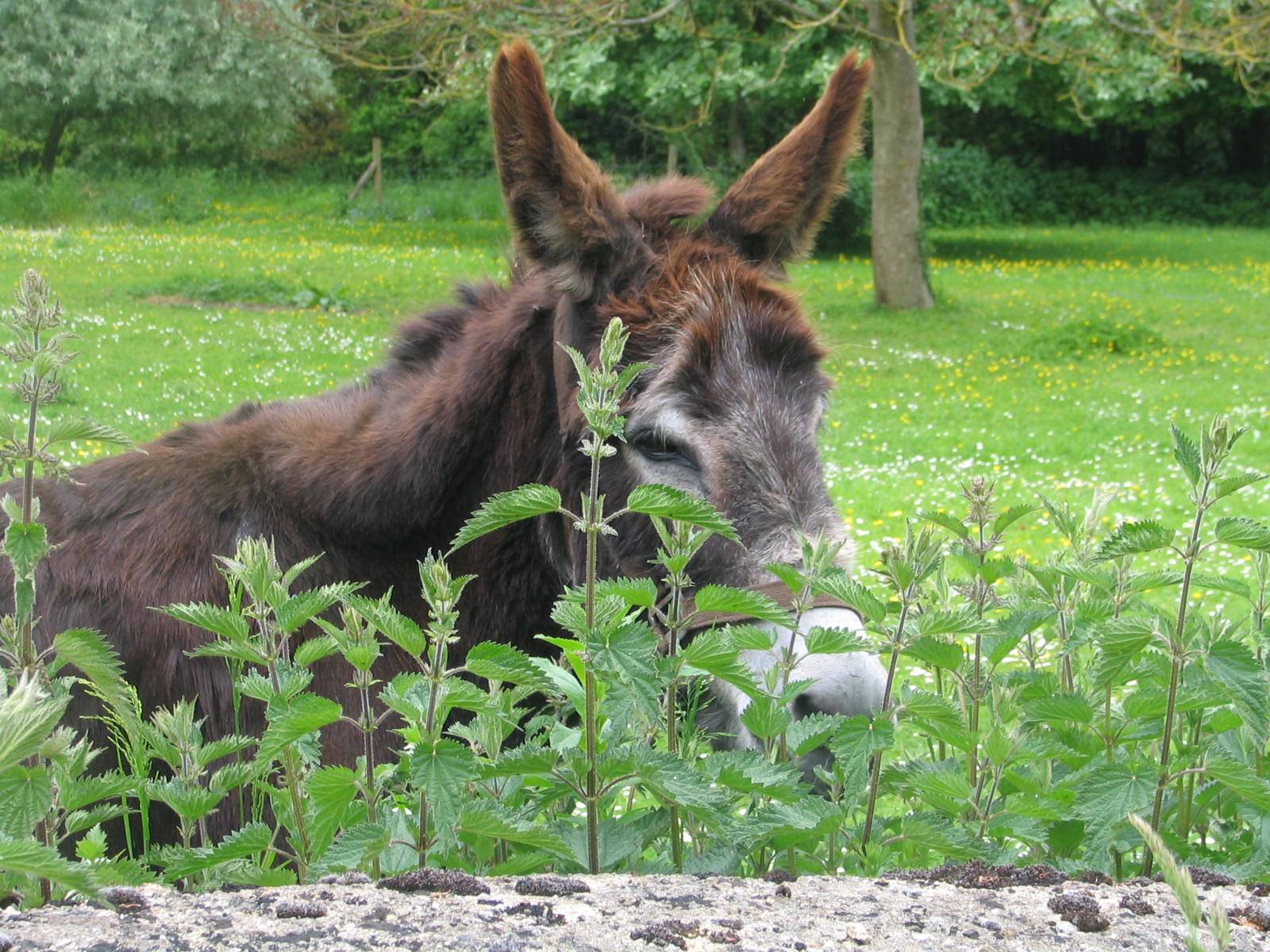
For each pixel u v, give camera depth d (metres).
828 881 1.65
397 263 21.08
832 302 19.22
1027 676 2.31
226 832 3.04
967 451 11.49
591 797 1.79
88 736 3.07
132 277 18.19
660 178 3.70
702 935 1.42
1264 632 2.30
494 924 1.43
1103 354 16.02
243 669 3.12
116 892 1.51
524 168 3.15
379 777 1.95
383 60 15.52
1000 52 15.88
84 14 28.91
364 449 3.32
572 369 3.13
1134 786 1.93
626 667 1.70
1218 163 38.91
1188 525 9.07
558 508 1.77
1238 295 21.42
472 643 3.36
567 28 14.28
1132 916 1.53
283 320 16.14
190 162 33.69
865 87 3.59
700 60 20.91
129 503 3.30
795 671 2.69
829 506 2.92
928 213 33.81
